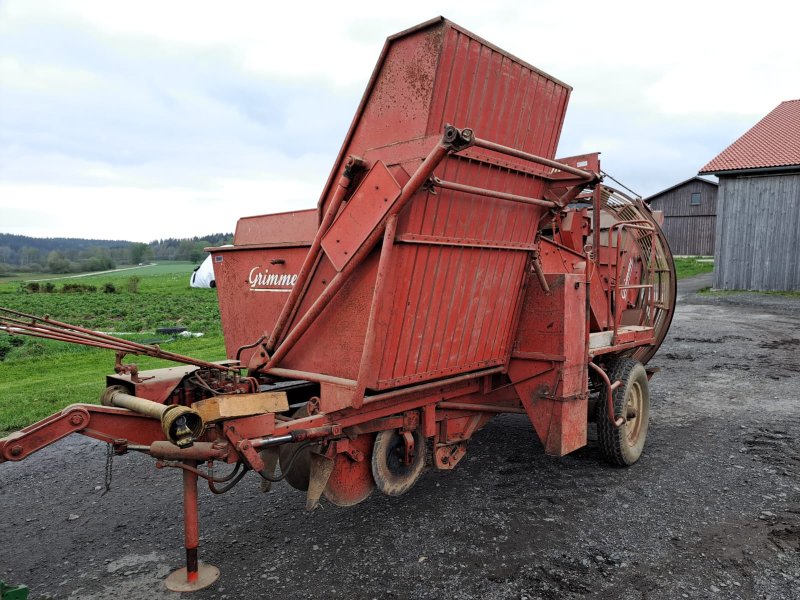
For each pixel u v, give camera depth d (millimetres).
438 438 4824
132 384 3916
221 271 5492
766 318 17016
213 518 4727
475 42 3672
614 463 5672
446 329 4242
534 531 4379
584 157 6219
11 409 8055
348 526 4531
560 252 6203
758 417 7273
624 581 3670
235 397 3498
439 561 3963
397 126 3693
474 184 3975
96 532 4570
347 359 3934
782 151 24719
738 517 4523
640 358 7453
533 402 4969
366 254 3658
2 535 4559
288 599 3551
